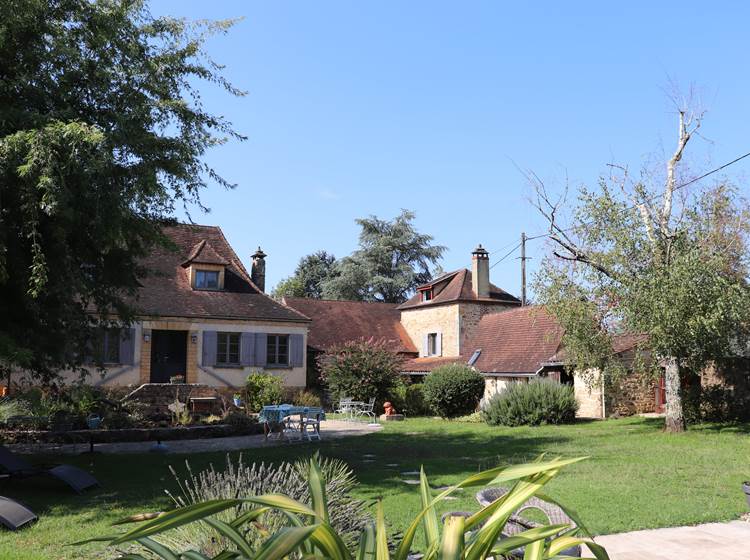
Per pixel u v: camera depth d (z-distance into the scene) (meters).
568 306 18.31
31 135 8.19
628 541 6.84
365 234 51.06
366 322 36.44
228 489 4.83
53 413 16.89
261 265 33.38
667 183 17.94
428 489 2.65
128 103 10.27
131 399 21.62
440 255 51.22
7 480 10.44
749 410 20.25
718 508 8.23
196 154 10.91
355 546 4.18
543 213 18.44
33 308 9.36
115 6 10.39
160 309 25.80
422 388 26.95
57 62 9.78
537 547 2.44
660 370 18.62
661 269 16.50
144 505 8.53
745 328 17.45
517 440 16.81
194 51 11.52
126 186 9.77
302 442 16.81
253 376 26.89
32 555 6.02
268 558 1.68
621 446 15.14
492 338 30.50
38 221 8.70
